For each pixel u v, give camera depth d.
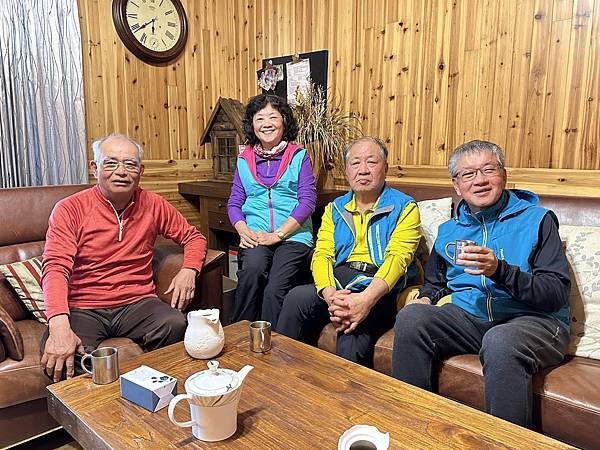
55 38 2.74
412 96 2.64
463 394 1.53
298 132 2.71
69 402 1.15
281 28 3.24
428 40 2.53
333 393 1.18
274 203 2.44
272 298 2.14
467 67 2.41
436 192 2.25
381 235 1.94
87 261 1.85
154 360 1.38
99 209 1.87
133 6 3.09
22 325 1.85
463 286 1.74
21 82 2.65
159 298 2.02
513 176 2.31
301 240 2.34
